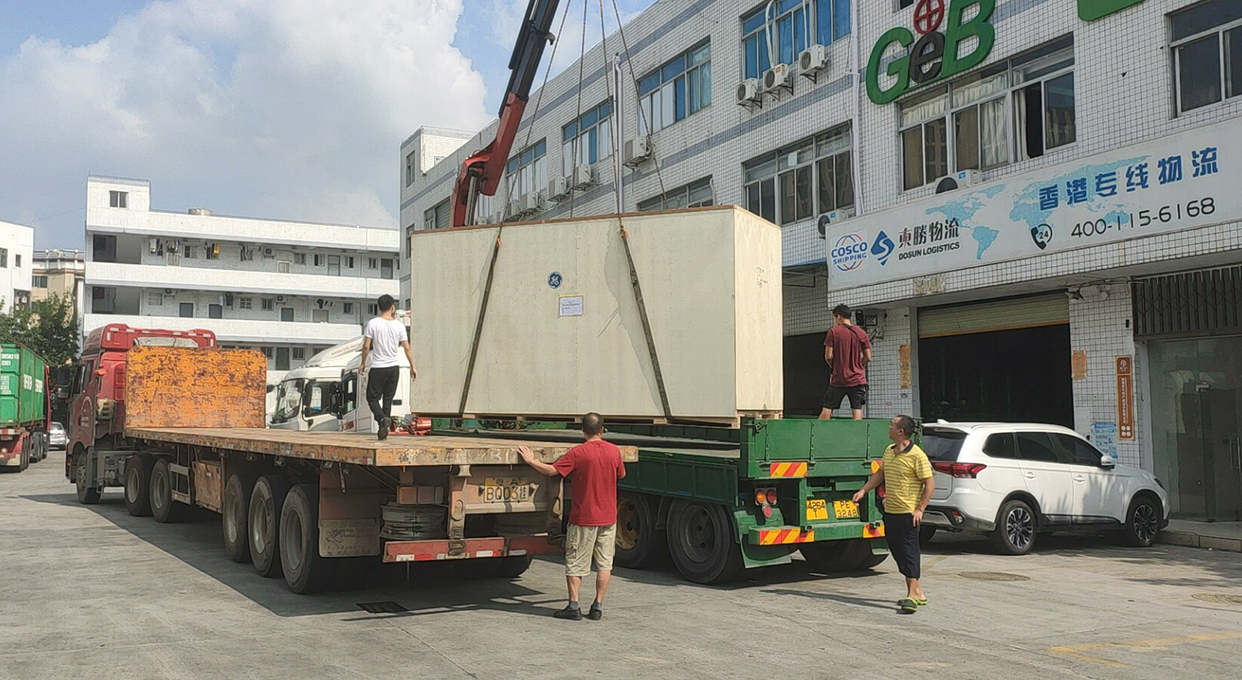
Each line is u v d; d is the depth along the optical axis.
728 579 9.34
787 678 5.76
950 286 14.87
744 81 20.66
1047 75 14.76
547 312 10.41
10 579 9.41
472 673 5.84
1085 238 12.77
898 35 17.19
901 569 8.05
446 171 37.38
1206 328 12.74
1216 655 6.44
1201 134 11.41
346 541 8.30
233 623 7.36
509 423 11.23
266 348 54.75
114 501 18.12
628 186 25.39
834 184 18.84
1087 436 14.17
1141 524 12.67
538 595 8.66
